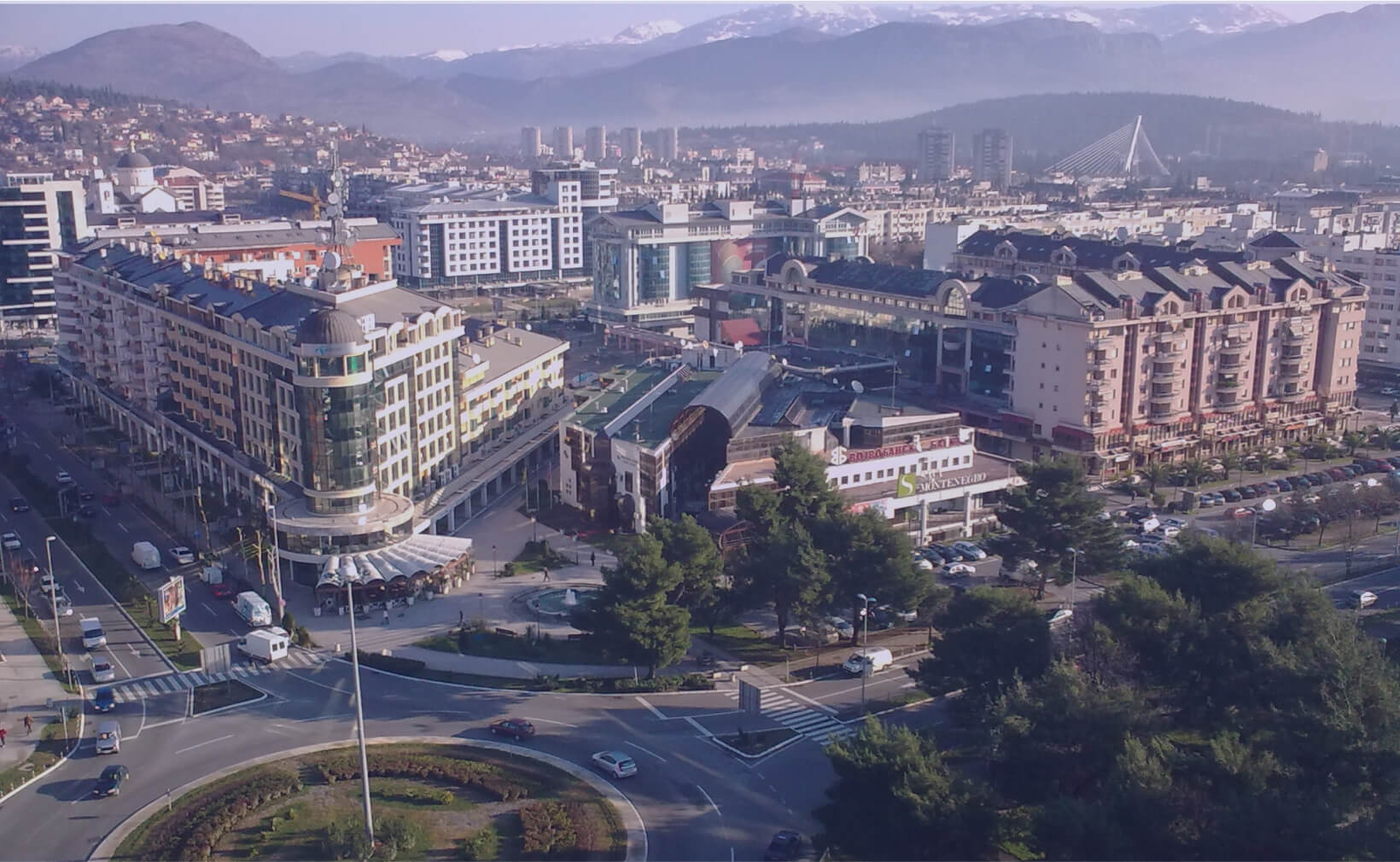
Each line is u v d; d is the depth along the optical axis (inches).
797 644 6279.5
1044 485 6717.5
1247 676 4877.0
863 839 4136.3
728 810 4589.1
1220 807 3937.0
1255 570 5516.7
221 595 6796.3
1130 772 4045.3
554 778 4798.2
